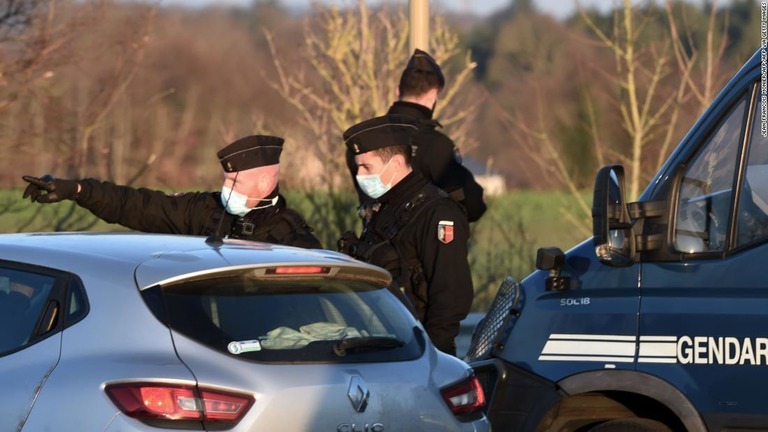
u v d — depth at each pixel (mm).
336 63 55469
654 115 57531
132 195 25078
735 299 20016
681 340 20359
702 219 20547
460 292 23141
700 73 57594
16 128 45344
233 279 17031
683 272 20578
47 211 44562
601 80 60781
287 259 17562
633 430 21203
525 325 22141
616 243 21000
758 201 20062
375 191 23734
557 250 21781
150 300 16438
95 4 44281
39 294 17344
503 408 22125
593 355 21203
